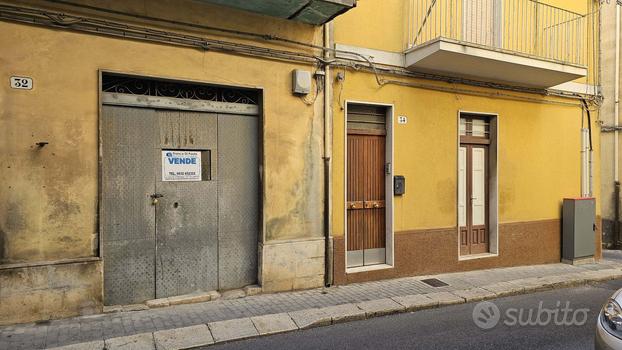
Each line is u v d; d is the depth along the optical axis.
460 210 8.33
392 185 7.30
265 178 6.25
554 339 4.99
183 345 4.53
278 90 6.32
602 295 7.06
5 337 4.51
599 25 9.91
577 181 9.62
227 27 5.91
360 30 6.99
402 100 7.41
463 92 8.03
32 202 4.89
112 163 5.46
